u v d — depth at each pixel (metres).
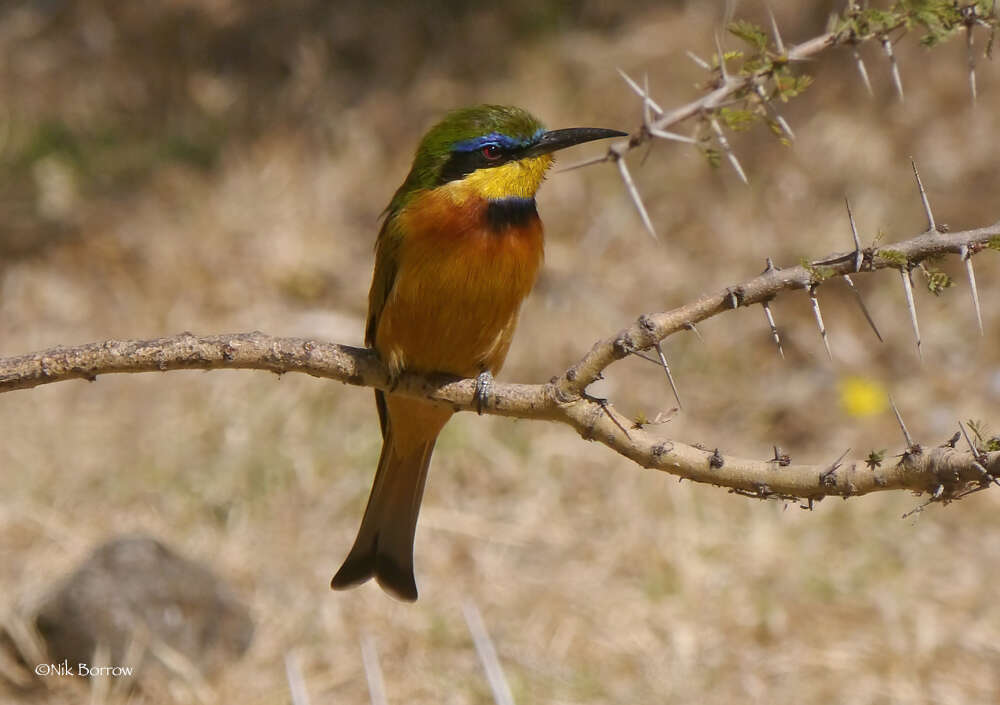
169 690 9.71
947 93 16.66
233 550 11.50
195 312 15.15
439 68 18.25
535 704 9.84
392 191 16.91
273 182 16.95
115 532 11.67
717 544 11.60
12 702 9.62
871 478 4.53
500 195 7.44
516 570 11.43
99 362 5.43
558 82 17.77
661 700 9.94
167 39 19.20
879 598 11.02
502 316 7.51
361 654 10.40
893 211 15.50
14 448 12.66
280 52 18.75
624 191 16.33
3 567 11.10
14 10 20.23
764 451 13.03
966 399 13.50
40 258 16.03
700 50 17.45
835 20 5.09
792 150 16.31
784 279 4.77
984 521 12.00
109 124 18.12
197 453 12.60
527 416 5.20
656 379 14.00
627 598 11.09
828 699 10.02
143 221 16.50
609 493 12.30
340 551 11.63
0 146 17.73
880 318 14.53
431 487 12.36
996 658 10.45
